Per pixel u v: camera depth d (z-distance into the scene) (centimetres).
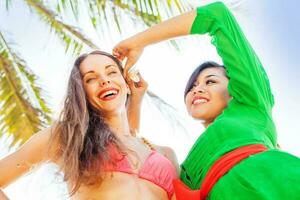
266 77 196
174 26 199
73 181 173
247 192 157
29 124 268
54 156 181
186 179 180
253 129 176
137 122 205
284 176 155
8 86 273
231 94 190
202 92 198
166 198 175
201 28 198
